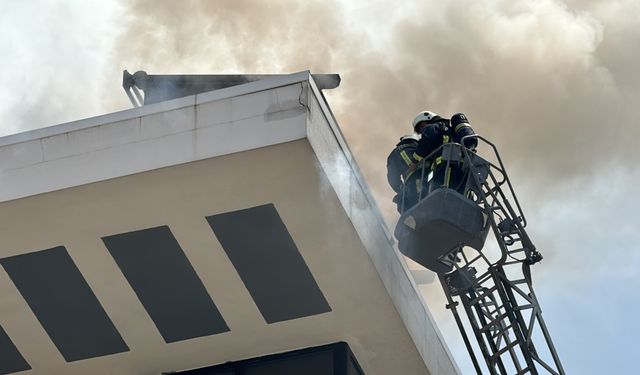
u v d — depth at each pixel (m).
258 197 12.38
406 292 14.05
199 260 13.01
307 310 13.40
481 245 13.11
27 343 13.86
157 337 13.73
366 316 13.50
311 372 13.88
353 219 12.55
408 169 13.42
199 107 12.27
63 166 12.52
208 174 12.18
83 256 13.09
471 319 13.30
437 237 12.98
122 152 12.37
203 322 13.57
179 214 12.62
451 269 13.45
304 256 12.88
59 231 12.89
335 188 12.20
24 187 12.54
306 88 12.01
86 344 13.81
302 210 12.42
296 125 11.82
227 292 13.27
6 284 13.33
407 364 14.24
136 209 12.62
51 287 13.34
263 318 13.50
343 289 13.19
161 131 12.32
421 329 14.39
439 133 13.19
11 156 12.72
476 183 12.87
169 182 12.29
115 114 12.56
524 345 13.05
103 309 13.51
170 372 14.20
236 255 12.92
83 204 12.58
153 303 13.41
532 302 13.13
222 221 12.65
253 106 12.08
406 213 13.01
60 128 12.70
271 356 14.08
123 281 13.24
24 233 12.92
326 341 13.88
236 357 14.07
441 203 12.79
